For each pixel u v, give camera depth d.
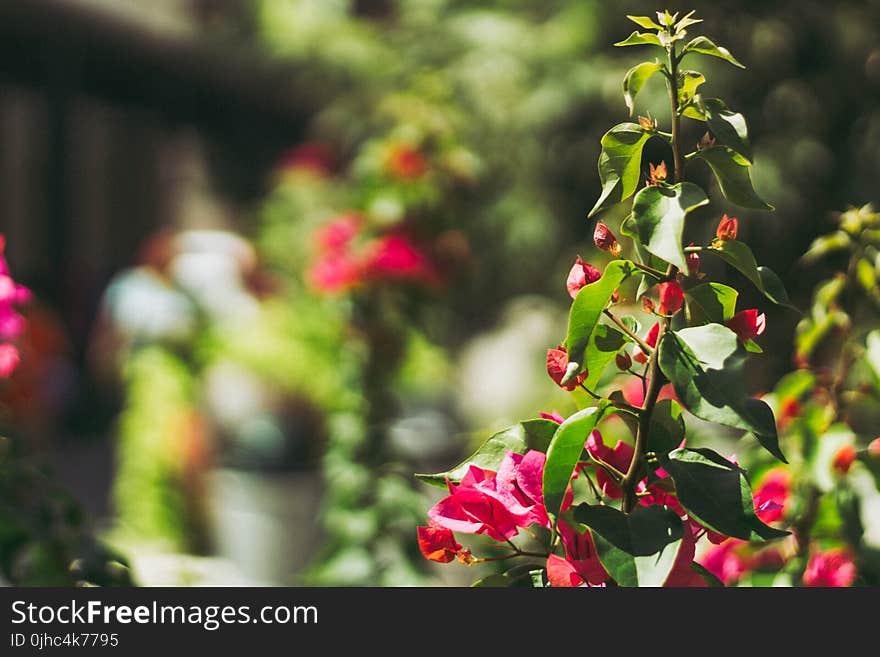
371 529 4.23
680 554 1.27
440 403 6.82
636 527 1.20
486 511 1.32
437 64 7.66
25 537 2.21
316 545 5.63
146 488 5.85
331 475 4.39
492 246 7.09
